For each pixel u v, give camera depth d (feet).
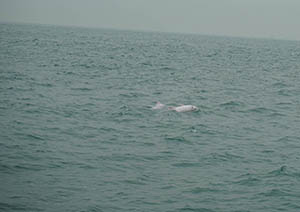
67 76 153.17
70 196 50.72
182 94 129.59
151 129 85.76
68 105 103.19
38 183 53.98
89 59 230.68
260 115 104.99
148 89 136.15
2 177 55.26
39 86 126.62
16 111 92.84
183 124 91.09
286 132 88.84
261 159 69.21
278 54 434.71
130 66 207.00
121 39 601.62
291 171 63.26
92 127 84.48
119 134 80.64
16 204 47.67
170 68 207.21
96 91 126.21
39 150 67.41
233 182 58.08
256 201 52.13
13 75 143.33
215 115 102.06
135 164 63.77
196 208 49.52
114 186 54.65
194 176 59.88
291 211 49.78
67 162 62.64
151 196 52.21
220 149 73.97
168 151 71.26
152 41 588.09
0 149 66.39
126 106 105.50
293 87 160.15
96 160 64.44
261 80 177.99
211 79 172.04
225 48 495.41
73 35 625.41
